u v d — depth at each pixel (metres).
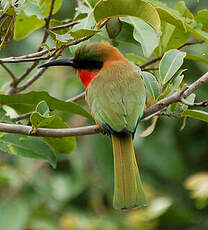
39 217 13.50
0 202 13.41
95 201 13.80
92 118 9.86
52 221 13.53
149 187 13.80
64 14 14.12
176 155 14.05
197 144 14.58
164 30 10.23
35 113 8.02
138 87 8.76
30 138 9.70
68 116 13.80
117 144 8.29
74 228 13.10
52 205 13.66
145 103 8.77
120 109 8.40
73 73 14.45
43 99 9.70
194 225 14.77
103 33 10.08
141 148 13.88
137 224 13.37
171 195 14.50
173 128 14.23
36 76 10.52
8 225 13.03
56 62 9.49
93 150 13.79
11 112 9.83
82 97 10.72
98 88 8.82
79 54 9.41
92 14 9.12
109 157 13.78
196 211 14.85
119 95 8.59
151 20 7.96
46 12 11.18
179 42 10.30
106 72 9.12
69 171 14.20
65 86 14.08
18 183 13.59
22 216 13.18
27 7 8.84
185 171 14.17
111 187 13.77
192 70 13.65
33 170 13.78
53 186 13.80
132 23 8.94
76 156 13.84
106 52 9.46
